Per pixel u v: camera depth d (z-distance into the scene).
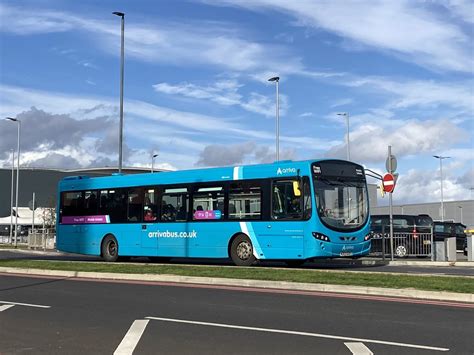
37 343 7.55
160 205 20.52
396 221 25.64
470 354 6.88
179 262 22.56
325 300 11.52
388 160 22.11
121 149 28.89
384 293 12.22
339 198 17.25
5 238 57.88
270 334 8.05
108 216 22.17
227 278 14.60
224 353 6.93
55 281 15.91
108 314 9.86
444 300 11.49
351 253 17.06
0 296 12.47
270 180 17.72
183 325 8.76
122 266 18.38
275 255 17.34
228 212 18.56
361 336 7.91
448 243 21.56
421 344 7.41
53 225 59.91
